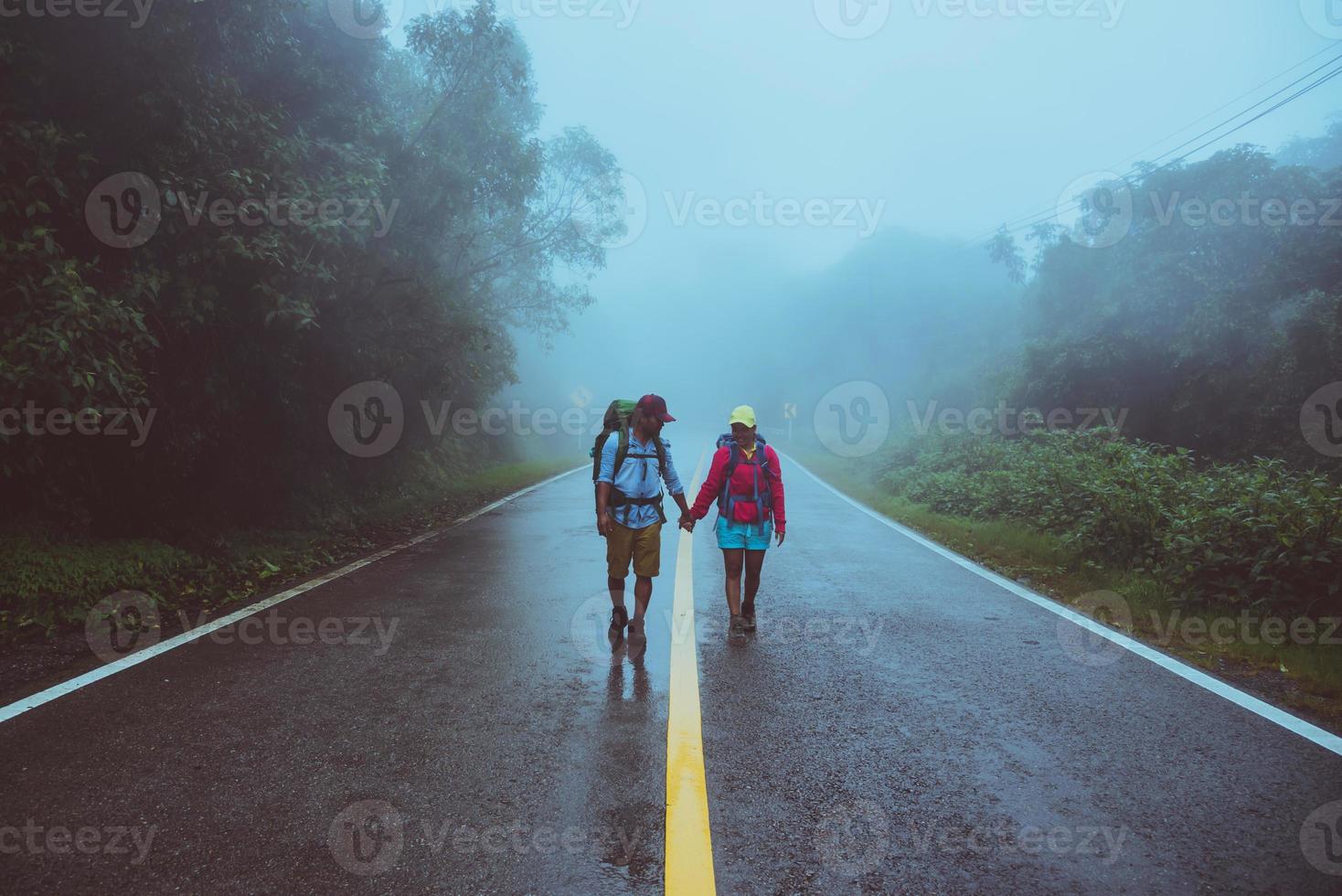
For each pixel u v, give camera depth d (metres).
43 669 4.66
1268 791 3.28
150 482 7.89
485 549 9.24
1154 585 7.04
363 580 7.41
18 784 3.20
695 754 3.56
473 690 4.38
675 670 4.79
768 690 4.45
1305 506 6.49
